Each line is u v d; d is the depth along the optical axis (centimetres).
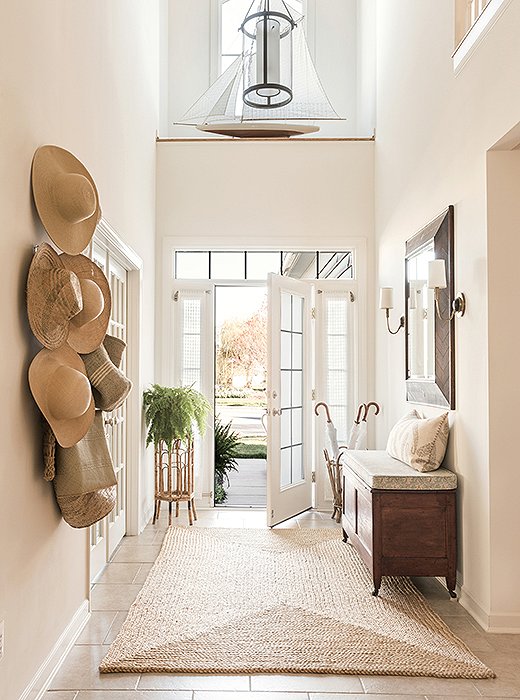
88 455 319
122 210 481
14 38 256
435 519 401
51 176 293
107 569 462
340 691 290
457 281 405
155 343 662
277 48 536
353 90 758
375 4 660
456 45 401
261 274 869
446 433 418
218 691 289
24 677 267
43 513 296
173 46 754
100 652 327
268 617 370
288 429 623
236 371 1370
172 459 662
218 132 601
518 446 354
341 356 670
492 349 354
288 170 666
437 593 419
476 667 309
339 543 529
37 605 286
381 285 628
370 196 666
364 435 619
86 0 370
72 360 312
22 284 269
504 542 354
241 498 800
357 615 373
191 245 666
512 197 354
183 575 445
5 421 250
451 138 414
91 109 383
